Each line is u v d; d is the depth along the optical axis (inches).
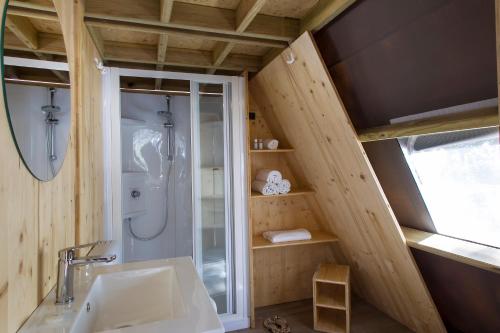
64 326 35.0
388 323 108.3
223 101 108.9
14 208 32.3
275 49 97.2
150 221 136.9
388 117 71.9
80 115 59.6
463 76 52.4
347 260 122.8
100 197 87.1
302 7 74.2
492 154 63.8
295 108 92.7
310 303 126.1
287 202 128.5
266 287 125.9
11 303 31.8
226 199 109.1
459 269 75.7
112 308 51.6
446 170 74.3
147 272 55.1
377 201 81.2
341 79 75.9
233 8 76.4
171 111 139.4
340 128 78.8
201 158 106.7
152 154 136.7
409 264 84.4
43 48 42.4
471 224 76.4
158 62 98.3
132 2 70.3
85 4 66.8
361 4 59.1
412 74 60.2
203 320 35.3
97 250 47.7
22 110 34.9
